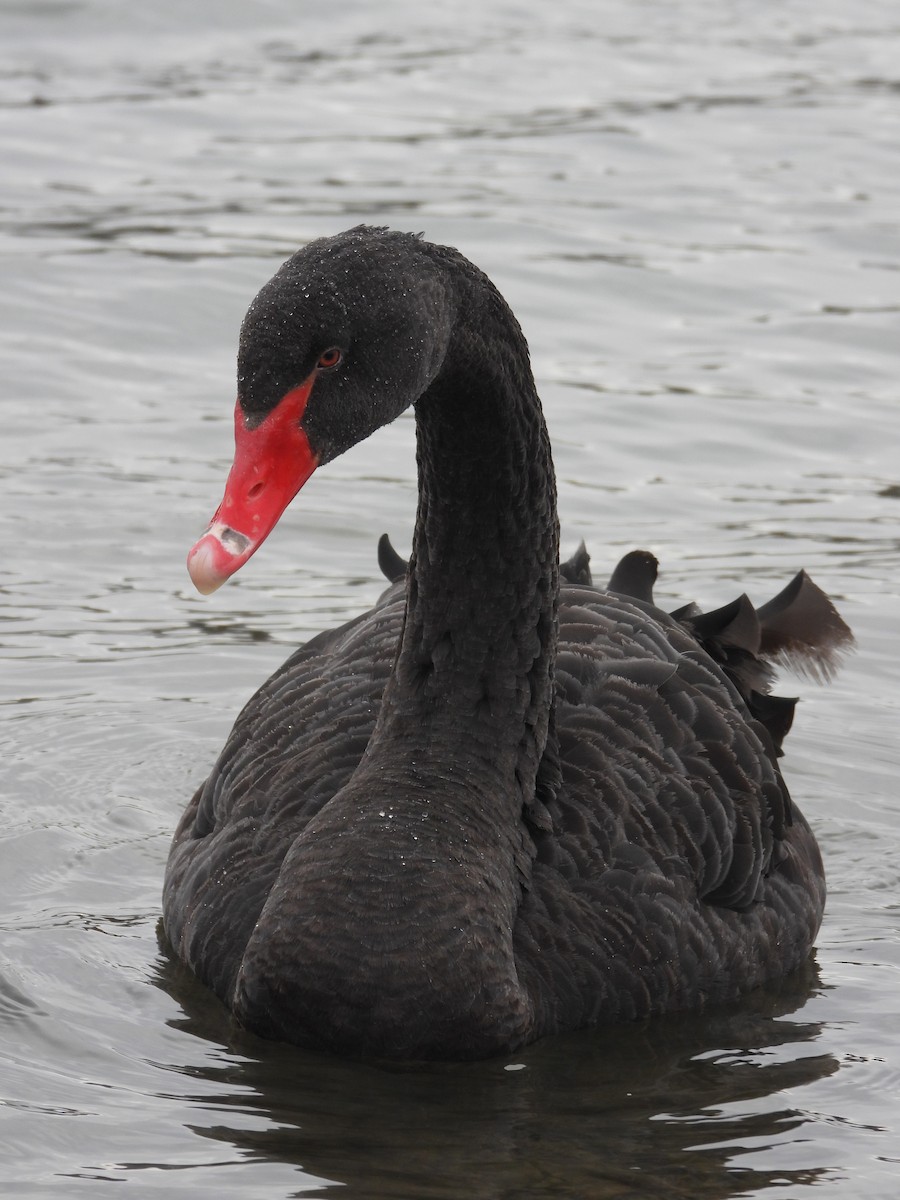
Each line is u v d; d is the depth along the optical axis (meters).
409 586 10.38
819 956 11.37
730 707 11.46
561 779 10.51
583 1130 8.88
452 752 10.12
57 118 28.53
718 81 32.19
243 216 24.41
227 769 11.20
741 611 12.27
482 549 10.11
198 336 21.20
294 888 9.58
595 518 17.48
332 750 10.67
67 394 19.69
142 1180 8.15
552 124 29.36
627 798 10.59
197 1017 9.98
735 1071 9.63
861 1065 9.73
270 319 8.58
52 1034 9.63
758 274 23.36
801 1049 9.95
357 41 33.94
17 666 14.70
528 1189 8.22
